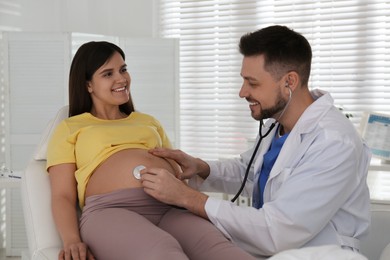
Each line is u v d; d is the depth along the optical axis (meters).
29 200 2.11
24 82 3.81
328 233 1.91
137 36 4.29
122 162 2.07
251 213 1.87
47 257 1.87
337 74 3.86
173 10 4.32
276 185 1.98
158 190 1.90
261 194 2.15
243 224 1.86
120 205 1.99
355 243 1.93
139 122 2.37
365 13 3.76
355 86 3.82
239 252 1.73
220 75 4.23
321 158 1.86
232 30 4.17
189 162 2.22
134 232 1.79
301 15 3.94
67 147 2.16
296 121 2.01
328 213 1.84
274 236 1.84
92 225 1.92
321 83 3.91
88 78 2.30
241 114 4.18
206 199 1.92
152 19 4.27
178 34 4.32
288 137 1.97
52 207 2.05
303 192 1.83
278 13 4.02
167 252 1.66
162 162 2.15
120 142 2.15
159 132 2.43
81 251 1.83
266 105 1.98
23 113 3.83
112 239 1.81
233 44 4.17
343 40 3.84
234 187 2.38
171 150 2.19
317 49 3.90
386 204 3.01
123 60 2.34
